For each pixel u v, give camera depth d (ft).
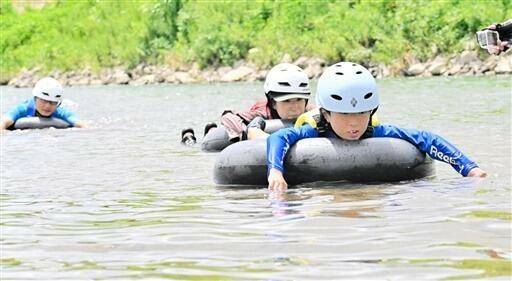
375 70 235.61
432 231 35.42
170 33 303.07
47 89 101.65
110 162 66.54
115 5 332.19
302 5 277.44
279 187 48.88
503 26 45.01
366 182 50.47
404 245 32.99
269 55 261.65
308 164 50.29
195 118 116.06
